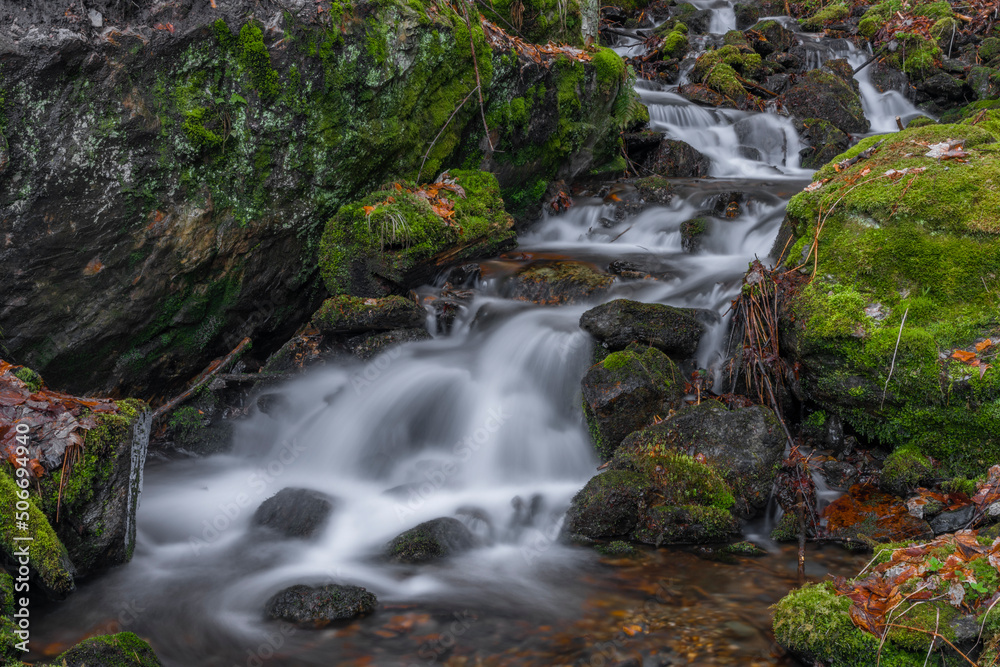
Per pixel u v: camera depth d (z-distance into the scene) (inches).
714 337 238.1
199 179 237.5
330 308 259.0
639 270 281.0
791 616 134.4
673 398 213.2
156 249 235.5
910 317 189.0
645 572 167.8
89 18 210.4
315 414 248.4
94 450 165.2
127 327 238.1
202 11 226.5
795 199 233.5
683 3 697.0
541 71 331.3
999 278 186.2
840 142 432.5
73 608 154.7
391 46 262.7
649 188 351.6
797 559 171.9
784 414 218.4
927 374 181.8
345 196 270.7
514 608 154.1
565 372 237.1
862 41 592.1
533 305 269.6
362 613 152.0
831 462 199.5
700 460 193.5
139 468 180.5
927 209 199.3
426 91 282.0
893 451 195.9
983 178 199.9
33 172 208.2
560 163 358.6
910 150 225.8
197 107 230.5
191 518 202.4
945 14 576.1
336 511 197.5
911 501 178.5
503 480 220.7
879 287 198.5
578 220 347.9
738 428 195.9
